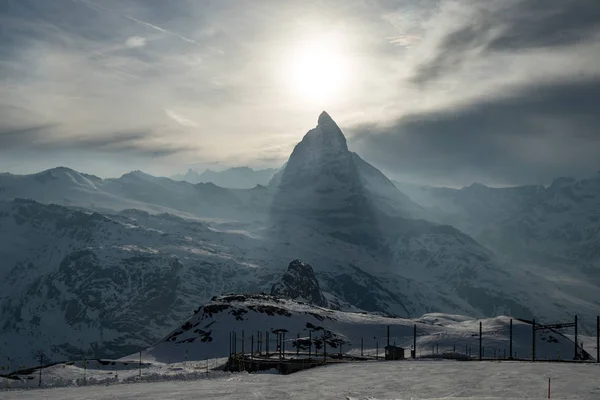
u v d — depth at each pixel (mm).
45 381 131125
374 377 115188
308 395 96062
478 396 87250
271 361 170250
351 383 107875
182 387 112062
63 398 102688
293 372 143250
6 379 136250
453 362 153375
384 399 88312
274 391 101938
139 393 105688
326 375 123875
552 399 81875
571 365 126438
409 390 95938
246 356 192625
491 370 116375
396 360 177000
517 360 166375
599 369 115438
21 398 104500
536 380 99312
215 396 99000
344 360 181750
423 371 120812
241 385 112375
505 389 91750
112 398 100625
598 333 156000
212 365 192375
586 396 84375
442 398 83875
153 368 195750
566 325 177125
